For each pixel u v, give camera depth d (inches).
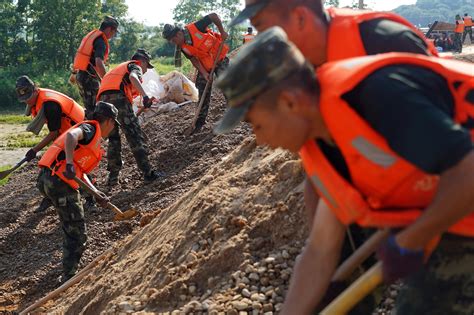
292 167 174.1
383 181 76.7
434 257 87.5
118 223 273.4
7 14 1439.5
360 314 106.8
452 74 76.0
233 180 191.8
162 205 272.7
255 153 208.8
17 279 258.8
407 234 75.5
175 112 407.8
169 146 345.1
